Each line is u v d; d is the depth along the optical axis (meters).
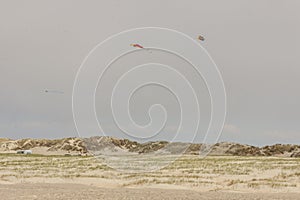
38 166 61.69
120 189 40.75
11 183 44.66
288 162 65.50
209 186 43.84
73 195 33.84
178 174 52.41
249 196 36.28
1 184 43.47
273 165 60.03
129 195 34.59
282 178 49.12
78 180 47.66
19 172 53.62
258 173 52.66
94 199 31.30
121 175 51.34
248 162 66.25
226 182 46.28
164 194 36.19
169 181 46.38
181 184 44.81
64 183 45.47
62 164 64.81
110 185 44.62
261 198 34.88
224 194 37.62
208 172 53.91
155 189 41.16
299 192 40.44
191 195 35.88
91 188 41.38
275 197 35.84
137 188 41.97
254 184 44.62
